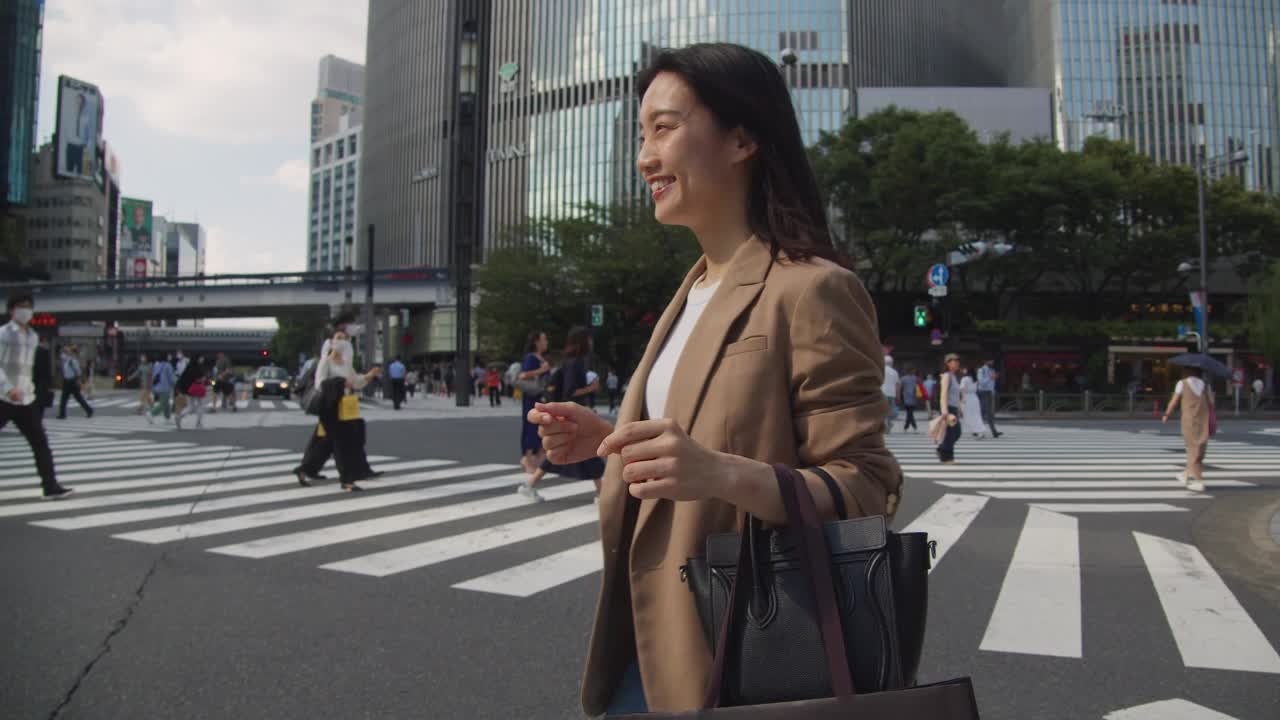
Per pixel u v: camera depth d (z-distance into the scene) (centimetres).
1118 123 5453
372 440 1386
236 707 276
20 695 285
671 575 104
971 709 79
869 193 3378
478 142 6944
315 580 446
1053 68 5562
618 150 6241
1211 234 3716
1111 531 622
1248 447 1453
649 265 3494
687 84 115
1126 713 281
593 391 757
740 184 117
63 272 11075
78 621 369
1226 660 336
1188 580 470
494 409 2738
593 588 433
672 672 100
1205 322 2769
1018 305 4297
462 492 780
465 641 346
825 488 88
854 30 5825
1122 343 3556
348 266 5191
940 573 487
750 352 101
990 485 891
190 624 367
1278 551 545
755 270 106
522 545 540
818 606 84
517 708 277
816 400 96
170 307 5934
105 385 6244
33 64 9262
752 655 86
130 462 1000
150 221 18600
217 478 857
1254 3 5634
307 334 9775
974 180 3316
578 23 6538
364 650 334
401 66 7844
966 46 7300
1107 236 3509
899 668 83
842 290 101
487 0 7056
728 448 99
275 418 1952
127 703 279
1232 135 5512
